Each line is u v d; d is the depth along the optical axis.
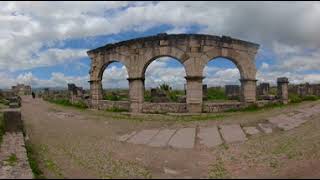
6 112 13.34
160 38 21.83
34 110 26.89
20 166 8.58
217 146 11.75
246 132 14.13
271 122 16.39
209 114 20.28
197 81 21.23
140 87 22.48
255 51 23.41
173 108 21.31
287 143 11.95
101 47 25.22
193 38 21.39
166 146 11.91
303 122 16.28
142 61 22.44
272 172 8.61
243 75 22.83
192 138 13.16
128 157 10.27
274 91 34.31
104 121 18.81
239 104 22.14
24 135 13.16
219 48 21.89
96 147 11.71
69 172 8.48
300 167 9.13
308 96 31.53
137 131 15.14
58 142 12.55
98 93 25.92
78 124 17.70
